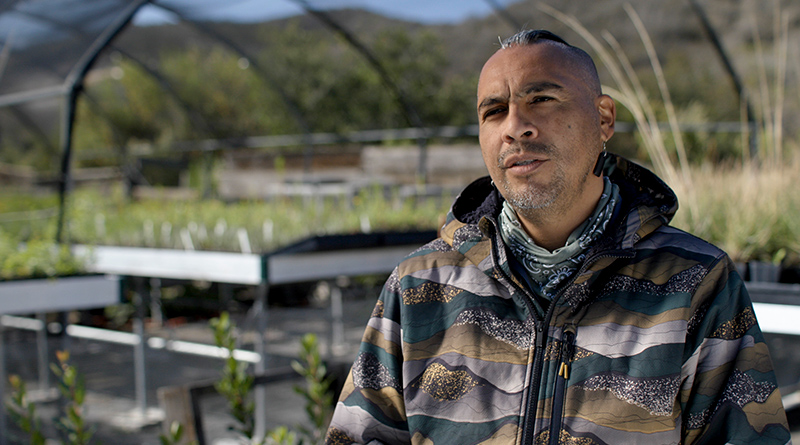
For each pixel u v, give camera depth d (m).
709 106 13.41
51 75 6.10
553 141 1.00
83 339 6.92
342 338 6.39
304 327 7.09
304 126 8.48
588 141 1.02
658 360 0.97
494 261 1.09
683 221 2.62
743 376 0.98
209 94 16.12
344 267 4.40
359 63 13.79
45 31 5.89
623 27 15.70
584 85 1.03
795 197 2.69
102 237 5.59
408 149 8.62
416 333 1.13
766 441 0.95
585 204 1.07
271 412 4.48
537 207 1.04
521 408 1.03
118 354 6.37
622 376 0.99
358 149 9.09
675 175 2.77
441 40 13.70
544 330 1.05
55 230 5.38
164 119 16.53
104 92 16.22
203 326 7.37
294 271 4.17
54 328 6.97
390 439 1.15
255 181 9.45
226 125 15.82
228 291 7.60
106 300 3.96
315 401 2.12
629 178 1.16
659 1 15.76
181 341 6.70
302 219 5.45
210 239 4.94
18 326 6.81
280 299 8.17
